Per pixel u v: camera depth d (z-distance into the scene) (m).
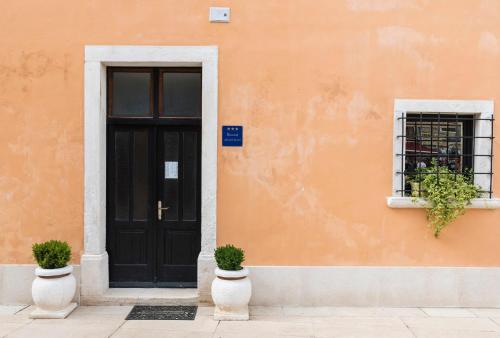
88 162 5.68
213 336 4.77
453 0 5.71
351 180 5.73
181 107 6.01
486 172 5.73
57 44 5.67
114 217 6.00
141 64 5.80
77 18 5.66
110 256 5.99
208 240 5.69
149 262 6.02
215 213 5.70
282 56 5.70
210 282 5.66
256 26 5.70
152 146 5.99
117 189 6.01
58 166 5.71
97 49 5.65
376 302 5.72
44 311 5.26
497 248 5.73
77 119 5.70
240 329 4.96
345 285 5.72
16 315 5.36
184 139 6.02
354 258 5.73
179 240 6.04
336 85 5.71
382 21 5.72
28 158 5.70
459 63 5.72
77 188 5.72
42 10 5.66
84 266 5.66
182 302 5.68
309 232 5.73
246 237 5.72
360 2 5.71
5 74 5.68
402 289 5.72
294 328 5.02
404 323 5.20
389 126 5.73
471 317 5.41
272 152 5.71
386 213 5.73
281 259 5.73
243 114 5.71
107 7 5.66
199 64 5.80
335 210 5.73
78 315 5.35
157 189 6.01
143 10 5.66
